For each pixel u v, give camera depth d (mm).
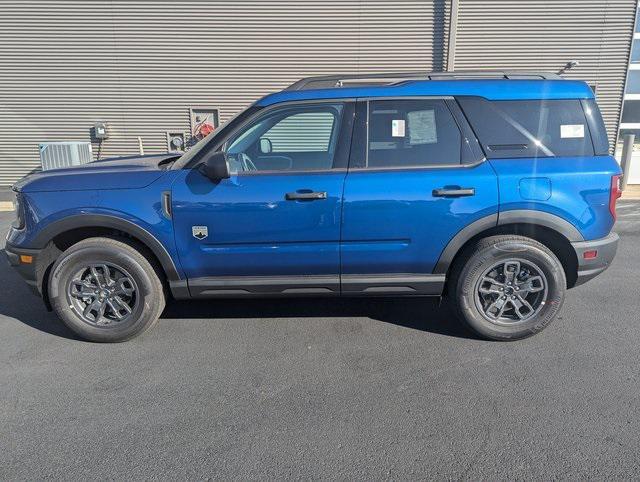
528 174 3334
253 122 3455
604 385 3004
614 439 2514
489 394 2930
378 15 9258
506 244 3389
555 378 3090
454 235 3402
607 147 3469
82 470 2352
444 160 3414
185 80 9625
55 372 3230
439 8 9164
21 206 3514
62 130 9914
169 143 9977
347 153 3432
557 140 3426
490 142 3416
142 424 2691
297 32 9375
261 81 9617
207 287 3541
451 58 9305
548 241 3541
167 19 9336
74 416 2766
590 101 3445
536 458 2391
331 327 3857
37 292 3629
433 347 3520
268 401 2893
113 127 9891
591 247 3430
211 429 2645
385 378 3125
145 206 3389
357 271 3525
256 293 3582
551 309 3494
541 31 9211
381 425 2660
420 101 3439
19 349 3543
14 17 9328
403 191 3342
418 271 3525
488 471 2312
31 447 2514
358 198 3348
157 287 3564
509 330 3531
